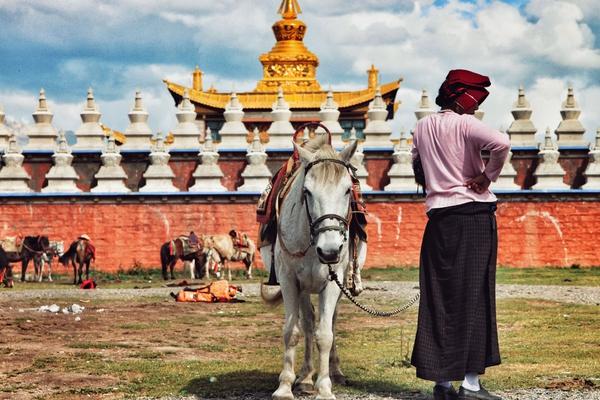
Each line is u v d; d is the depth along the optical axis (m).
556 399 10.95
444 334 10.23
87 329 18.77
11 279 34.34
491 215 10.33
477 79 10.55
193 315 21.77
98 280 37.91
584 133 44.66
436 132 10.45
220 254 38.38
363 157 44.50
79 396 11.59
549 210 43.47
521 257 43.41
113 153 44.03
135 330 18.61
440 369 10.20
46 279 40.19
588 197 43.34
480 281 10.16
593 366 13.52
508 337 16.97
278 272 11.38
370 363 13.88
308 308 11.98
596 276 36.97
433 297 10.31
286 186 11.45
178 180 44.97
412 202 43.28
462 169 10.34
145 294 28.70
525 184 44.50
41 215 43.50
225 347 16.03
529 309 22.38
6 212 43.47
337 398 11.23
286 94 59.09
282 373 11.09
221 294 25.52
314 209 10.30
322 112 45.47
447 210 10.27
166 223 43.47
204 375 12.95
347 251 10.96
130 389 11.95
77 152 44.84
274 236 11.75
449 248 10.26
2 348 15.83
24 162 44.94
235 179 44.94
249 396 11.48
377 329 18.41
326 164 10.48
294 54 61.75
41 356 14.87
